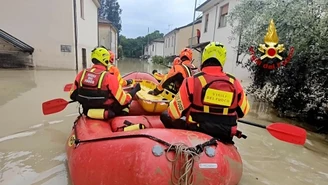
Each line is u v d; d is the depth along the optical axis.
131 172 2.08
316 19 4.90
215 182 2.15
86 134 2.92
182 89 2.54
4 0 12.97
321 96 4.91
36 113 5.26
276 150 4.17
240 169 2.65
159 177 2.02
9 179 2.87
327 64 4.80
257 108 6.82
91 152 2.50
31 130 4.36
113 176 2.19
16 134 4.16
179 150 2.08
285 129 3.00
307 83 5.37
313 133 5.06
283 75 6.17
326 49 4.66
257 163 3.67
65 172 3.07
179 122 2.85
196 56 19.17
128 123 3.13
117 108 3.49
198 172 2.10
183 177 2.04
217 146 2.34
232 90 2.46
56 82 9.10
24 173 3.01
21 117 4.98
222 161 2.23
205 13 18.05
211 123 2.51
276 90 6.45
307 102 5.40
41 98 6.53
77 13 14.12
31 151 3.58
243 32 8.29
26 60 13.43
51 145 3.79
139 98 4.00
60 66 14.02
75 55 14.11
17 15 13.19
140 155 2.10
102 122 3.32
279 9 6.01
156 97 4.04
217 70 2.50
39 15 13.36
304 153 4.09
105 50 3.50
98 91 3.28
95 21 20.28
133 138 2.30
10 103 5.98
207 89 2.43
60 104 4.03
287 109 6.16
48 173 3.03
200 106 2.48
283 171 3.47
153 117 3.62
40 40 13.56
